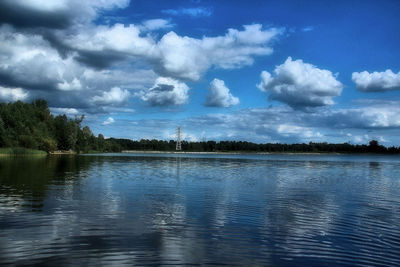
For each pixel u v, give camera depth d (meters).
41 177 40.81
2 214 19.83
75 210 21.20
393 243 15.64
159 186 34.28
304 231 17.38
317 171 64.00
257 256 13.60
